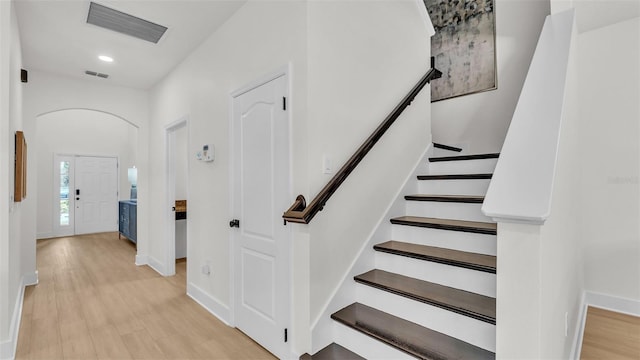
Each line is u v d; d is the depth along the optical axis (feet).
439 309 5.53
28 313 9.36
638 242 8.66
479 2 11.76
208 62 9.80
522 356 3.60
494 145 11.45
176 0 8.00
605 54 9.05
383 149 7.86
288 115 6.56
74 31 9.55
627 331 7.70
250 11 7.85
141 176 15.12
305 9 6.19
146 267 14.62
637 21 8.62
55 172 23.07
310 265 6.02
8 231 6.90
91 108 13.84
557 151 4.19
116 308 9.75
